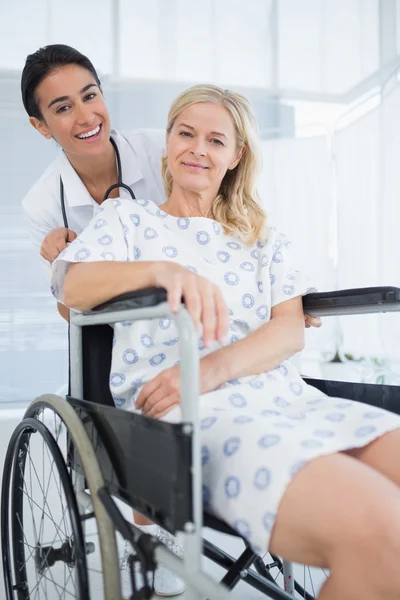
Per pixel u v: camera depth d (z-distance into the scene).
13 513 1.14
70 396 1.08
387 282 3.34
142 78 3.27
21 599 1.14
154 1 3.26
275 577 1.43
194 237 1.12
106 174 1.54
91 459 0.89
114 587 0.84
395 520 0.67
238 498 0.77
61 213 1.57
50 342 3.13
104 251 1.00
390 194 3.31
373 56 3.49
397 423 0.88
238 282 1.10
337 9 3.48
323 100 3.50
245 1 3.39
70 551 1.00
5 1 3.06
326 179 3.50
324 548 0.71
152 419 0.75
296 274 1.14
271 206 3.51
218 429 0.84
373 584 0.66
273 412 0.94
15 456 1.12
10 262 3.09
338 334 3.51
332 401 0.98
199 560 0.69
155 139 1.59
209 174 1.12
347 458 0.76
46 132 1.52
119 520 0.82
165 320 1.02
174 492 0.70
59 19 3.14
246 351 1.01
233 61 3.40
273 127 3.48
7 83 3.06
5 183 3.08
